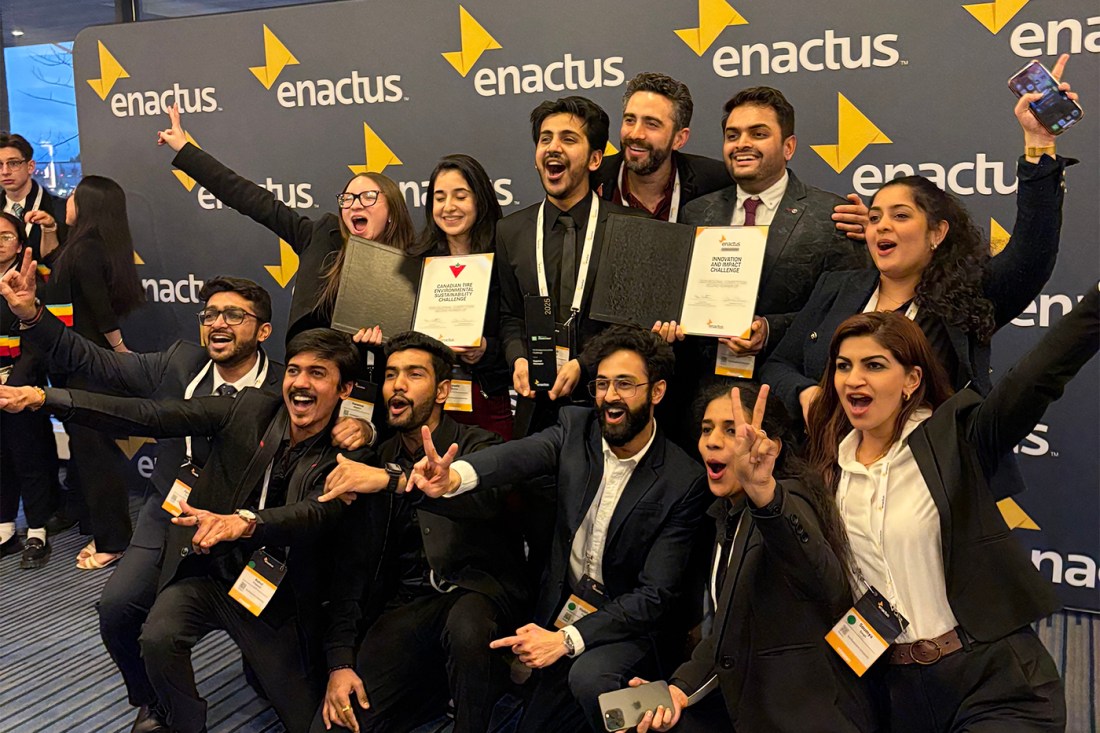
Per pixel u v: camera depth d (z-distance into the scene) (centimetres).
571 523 247
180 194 460
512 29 384
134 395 315
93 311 420
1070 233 320
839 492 208
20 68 498
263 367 307
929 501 197
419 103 405
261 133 436
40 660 326
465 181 301
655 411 284
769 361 260
